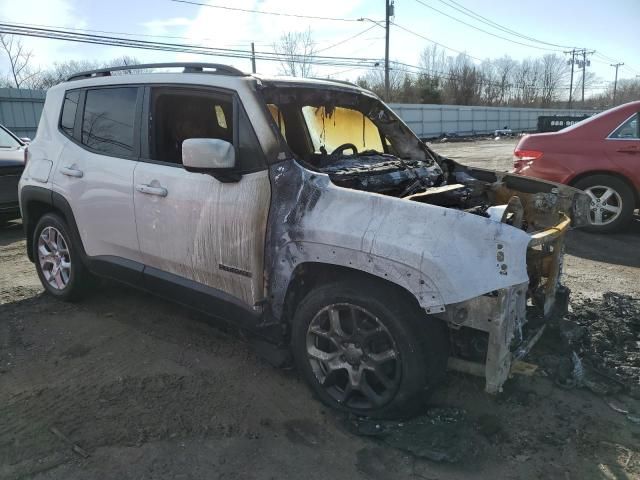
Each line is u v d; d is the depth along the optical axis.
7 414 3.11
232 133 3.39
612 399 3.24
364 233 2.79
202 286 3.56
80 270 4.54
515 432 2.93
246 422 3.04
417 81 63.50
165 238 3.64
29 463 2.70
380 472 2.65
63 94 4.55
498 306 2.60
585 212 3.87
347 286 2.91
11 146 8.34
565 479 2.59
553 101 86.00
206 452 2.79
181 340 4.05
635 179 6.75
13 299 4.90
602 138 6.89
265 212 3.15
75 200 4.24
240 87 3.33
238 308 3.38
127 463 2.71
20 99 27.53
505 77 83.06
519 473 2.63
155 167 3.70
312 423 3.03
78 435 2.91
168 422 3.03
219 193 3.31
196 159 3.08
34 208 4.87
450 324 2.79
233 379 3.49
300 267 3.08
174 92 3.67
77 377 3.52
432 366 2.80
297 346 3.18
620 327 4.07
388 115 4.57
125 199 3.84
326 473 2.64
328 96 4.04
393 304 2.78
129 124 3.91
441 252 2.62
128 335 4.13
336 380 3.14
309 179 3.08
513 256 2.56
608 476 2.61
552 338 3.75
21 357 3.79
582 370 3.44
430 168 4.19
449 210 2.71
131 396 3.29
